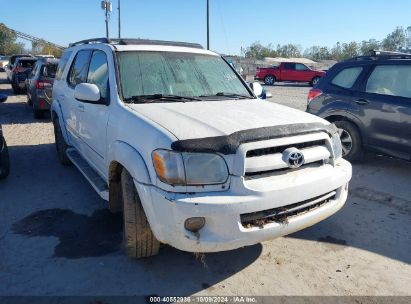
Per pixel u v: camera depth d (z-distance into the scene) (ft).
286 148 9.77
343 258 11.64
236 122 10.08
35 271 10.63
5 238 12.44
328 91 21.48
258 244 12.30
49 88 34.32
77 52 17.75
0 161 17.30
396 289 10.21
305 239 12.72
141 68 13.17
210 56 15.33
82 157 16.74
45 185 17.38
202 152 8.92
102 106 12.80
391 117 18.58
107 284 10.15
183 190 8.87
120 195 12.15
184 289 10.03
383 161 21.93
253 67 132.36
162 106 11.65
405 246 12.43
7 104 45.98
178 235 8.95
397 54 19.26
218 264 11.16
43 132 29.45
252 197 9.01
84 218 13.97
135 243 10.38
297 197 9.63
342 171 11.05
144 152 9.61
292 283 10.37
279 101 54.29
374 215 14.66
